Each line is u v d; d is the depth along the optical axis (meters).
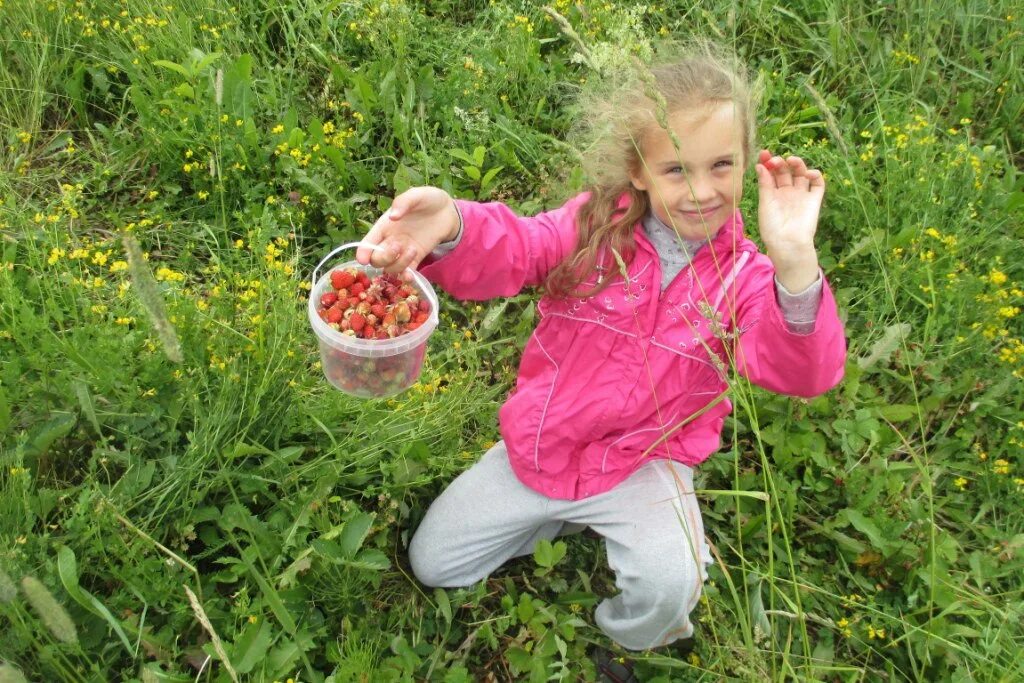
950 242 1.50
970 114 1.88
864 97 1.89
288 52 1.68
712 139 0.88
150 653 0.97
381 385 0.96
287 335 1.11
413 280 0.95
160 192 1.52
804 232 0.83
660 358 1.01
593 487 1.08
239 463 1.11
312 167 1.50
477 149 1.50
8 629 0.92
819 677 1.16
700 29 1.89
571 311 1.02
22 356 1.12
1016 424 1.35
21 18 1.59
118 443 1.11
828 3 1.96
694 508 1.07
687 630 1.08
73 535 0.97
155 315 0.73
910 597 1.18
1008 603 1.12
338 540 1.07
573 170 1.45
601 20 1.83
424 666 1.11
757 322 0.91
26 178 1.48
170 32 1.61
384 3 1.66
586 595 1.17
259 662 0.98
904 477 1.35
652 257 0.98
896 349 1.39
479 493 1.13
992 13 2.00
